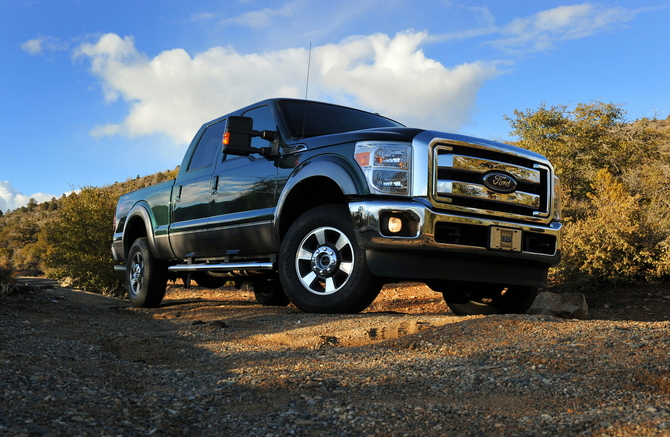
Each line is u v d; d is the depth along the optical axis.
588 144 22.62
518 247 4.23
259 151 5.03
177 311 6.00
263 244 4.99
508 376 2.23
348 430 1.59
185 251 6.04
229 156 5.56
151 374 2.35
